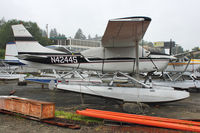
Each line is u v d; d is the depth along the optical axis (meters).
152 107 6.34
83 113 4.31
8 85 12.76
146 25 4.95
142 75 17.97
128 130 3.77
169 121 3.90
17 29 8.30
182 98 5.97
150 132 3.66
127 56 7.13
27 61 7.96
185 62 12.19
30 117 4.38
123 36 5.93
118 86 6.87
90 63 7.36
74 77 11.80
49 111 4.34
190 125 3.70
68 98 7.82
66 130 3.70
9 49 18.42
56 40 41.03
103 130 3.75
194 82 10.38
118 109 5.73
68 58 7.57
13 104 4.75
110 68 7.22
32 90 10.28
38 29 45.44
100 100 7.42
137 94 6.12
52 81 6.57
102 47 7.27
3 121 4.23
